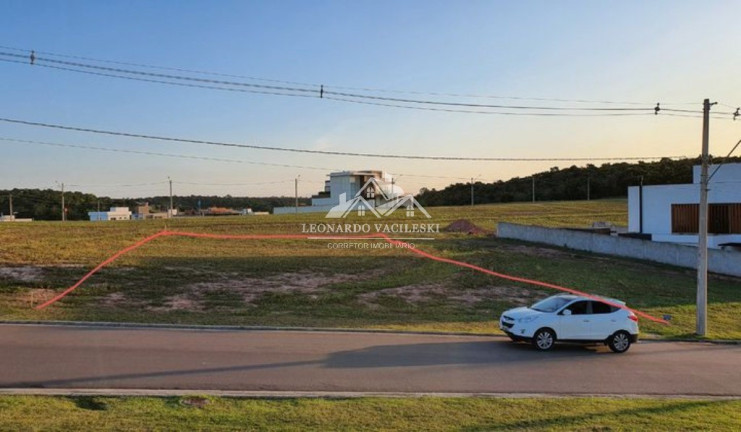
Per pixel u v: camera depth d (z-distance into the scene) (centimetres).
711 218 3472
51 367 1205
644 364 1534
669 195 3684
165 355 1359
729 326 2198
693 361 1602
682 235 3622
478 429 910
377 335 1767
